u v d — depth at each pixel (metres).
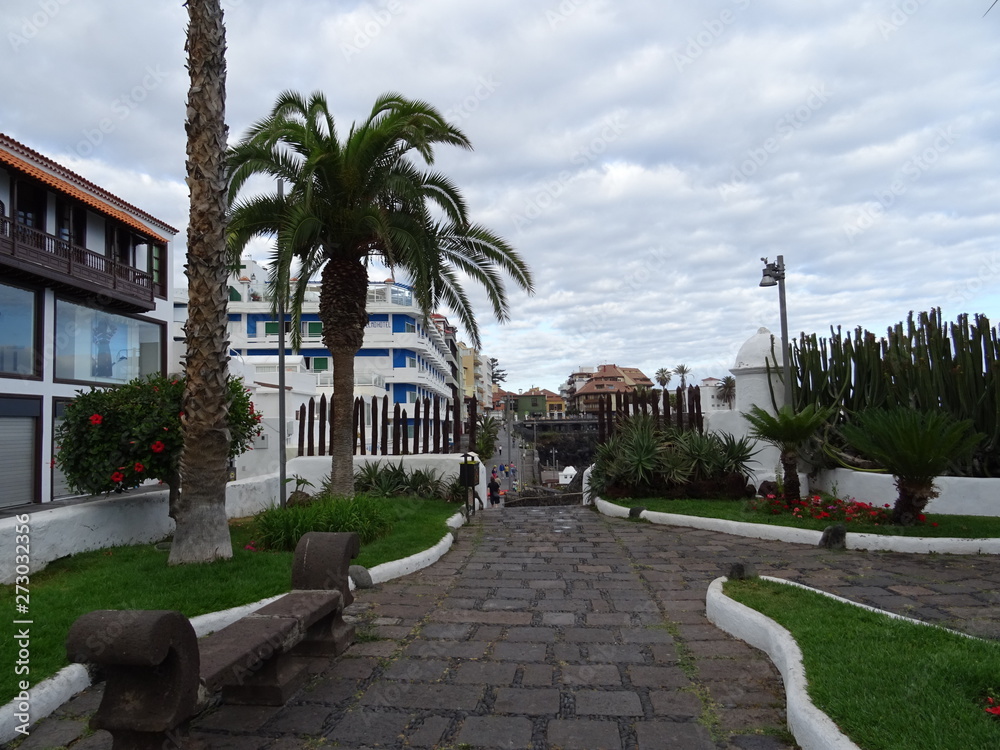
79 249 16.23
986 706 3.40
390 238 11.41
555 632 5.59
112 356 17.95
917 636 4.56
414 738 3.70
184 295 36.41
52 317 15.91
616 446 15.36
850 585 6.66
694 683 4.43
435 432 16.17
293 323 12.96
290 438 17.23
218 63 7.29
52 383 15.80
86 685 4.38
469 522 12.83
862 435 9.52
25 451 15.21
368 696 4.28
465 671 4.70
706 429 14.98
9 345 14.98
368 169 11.66
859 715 3.36
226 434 7.31
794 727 3.59
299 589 5.27
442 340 55.44
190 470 7.13
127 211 18.30
